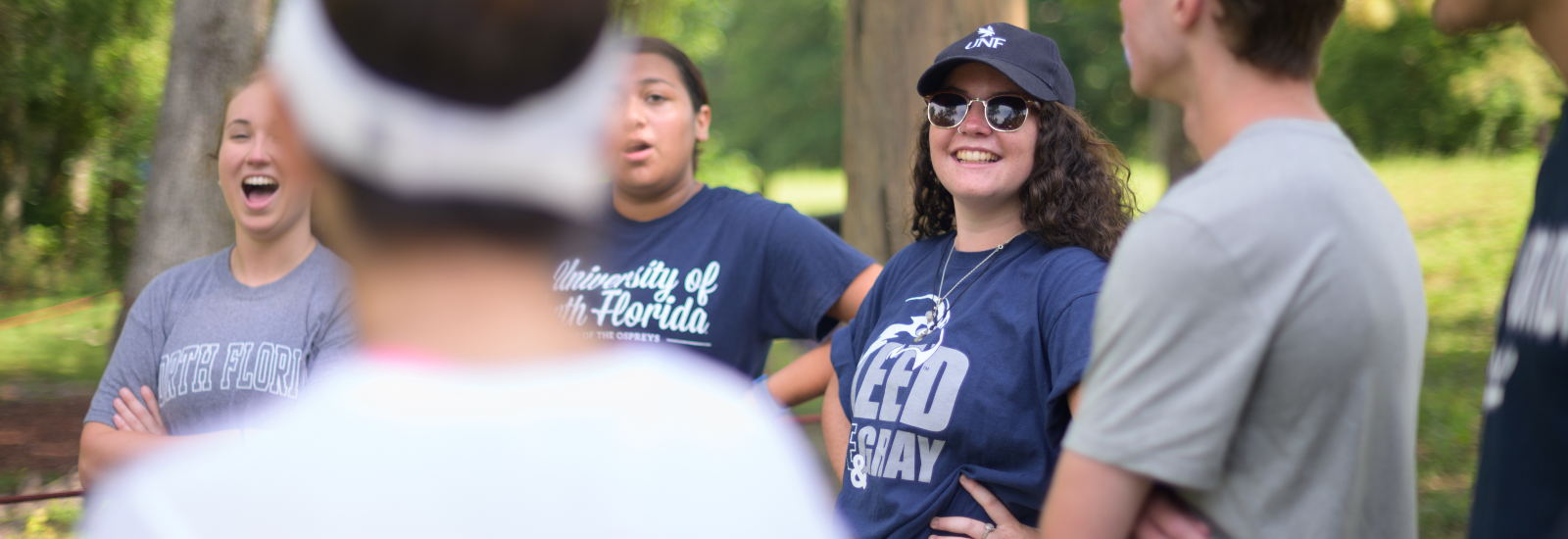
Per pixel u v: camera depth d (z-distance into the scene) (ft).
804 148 109.91
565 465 2.03
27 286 49.11
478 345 2.04
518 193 1.95
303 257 7.52
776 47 112.78
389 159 1.90
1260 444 3.84
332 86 1.89
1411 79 57.82
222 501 2.02
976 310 6.17
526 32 1.89
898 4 12.79
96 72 43.45
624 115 8.11
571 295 8.39
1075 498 3.92
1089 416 3.93
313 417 2.07
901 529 6.08
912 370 6.21
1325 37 4.09
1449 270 38.01
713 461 2.19
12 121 44.96
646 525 2.08
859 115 13.37
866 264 8.20
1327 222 3.73
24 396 26.20
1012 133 6.31
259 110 7.32
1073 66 96.43
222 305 7.38
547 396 2.06
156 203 19.79
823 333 8.31
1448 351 28.48
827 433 7.53
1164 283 3.75
